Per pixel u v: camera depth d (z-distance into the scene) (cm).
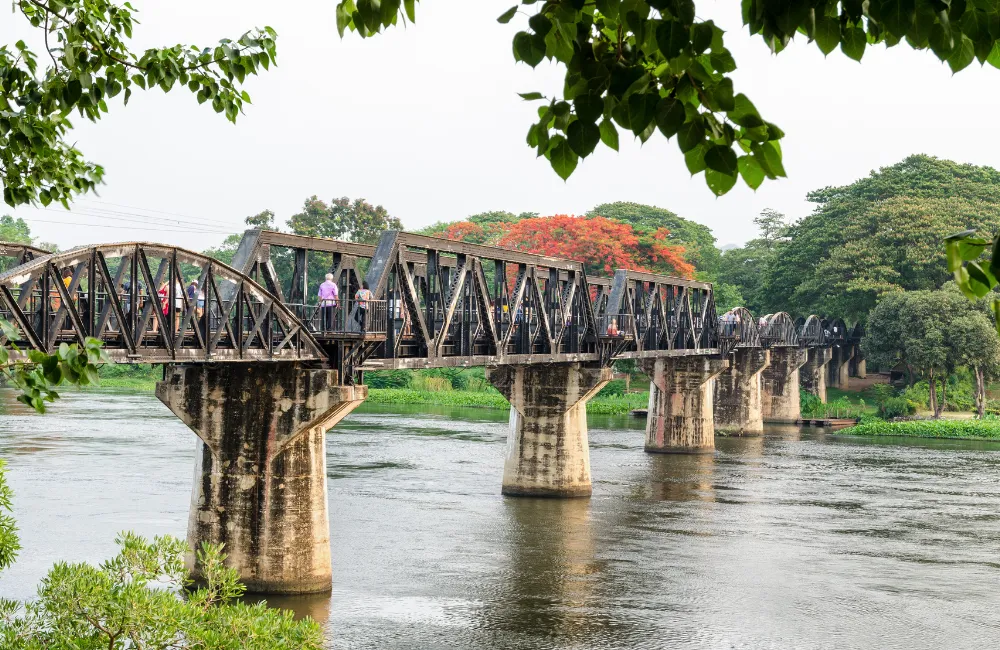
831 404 10350
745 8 479
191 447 5888
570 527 4278
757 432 8538
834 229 10981
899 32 467
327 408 3050
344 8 554
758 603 3216
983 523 4525
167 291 2778
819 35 485
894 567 3706
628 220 13888
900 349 9288
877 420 9262
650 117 498
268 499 3117
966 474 6084
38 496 4266
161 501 4222
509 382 5041
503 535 4062
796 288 11144
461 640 2784
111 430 6662
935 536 4238
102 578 1309
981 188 11169
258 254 3008
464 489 5034
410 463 5772
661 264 10956
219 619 1344
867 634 2936
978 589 3425
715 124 494
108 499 4234
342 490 4856
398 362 3431
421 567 3516
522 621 2962
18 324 2078
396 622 2917
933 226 10194
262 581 3114
